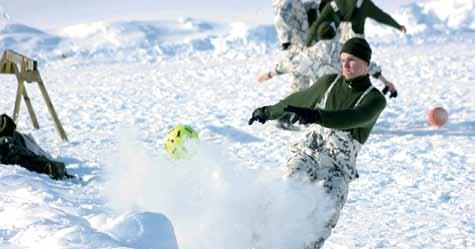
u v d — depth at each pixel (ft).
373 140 39.42
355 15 37.78
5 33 146.00
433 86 63.21
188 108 54.70
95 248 13.79
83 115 52.75
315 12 39.96
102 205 21.22
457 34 133.80
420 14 143.74
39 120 50.24
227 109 53.21
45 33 150.61
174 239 15.16
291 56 39.73
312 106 16.24
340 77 16.02
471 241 20.43
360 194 27.20
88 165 33.35
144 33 145.89
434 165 32.63
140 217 15.40
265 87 68.23
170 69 98.53
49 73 102.53
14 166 28.07
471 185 28.43
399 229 22.04
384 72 78.07
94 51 134.82
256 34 139.33
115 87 75.15
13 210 17.78
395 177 30.17
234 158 34.81
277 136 41.01
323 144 15.96
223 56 120.16
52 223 16.26
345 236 21.17
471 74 71.46
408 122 45.27
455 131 41.86
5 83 86.48
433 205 25.34
